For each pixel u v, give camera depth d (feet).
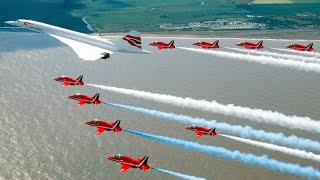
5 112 518.78
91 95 574.97
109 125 417.69
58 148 444.96
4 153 434.30
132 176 403.34
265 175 408.26
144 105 547.08
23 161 423.23
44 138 462.60
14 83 615.98
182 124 499.10
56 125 490.49
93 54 497.05
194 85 619.26
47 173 406.62
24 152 437.17
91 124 419.74
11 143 452.35
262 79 650.43
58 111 525.34
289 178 405.59
